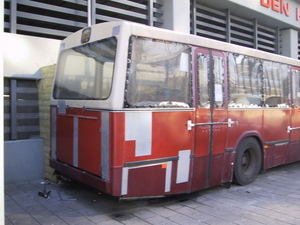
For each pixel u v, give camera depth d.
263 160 6.20
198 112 4.79
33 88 6.21
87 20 6.89
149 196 4.24
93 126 4.25
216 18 9.84
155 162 4.25
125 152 3.95
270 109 6.29
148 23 7.94
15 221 4.14
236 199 5.10
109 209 4.59
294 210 4.59
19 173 5.89
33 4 6.09
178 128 4.51
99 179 4.07
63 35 6.59
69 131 4.85
